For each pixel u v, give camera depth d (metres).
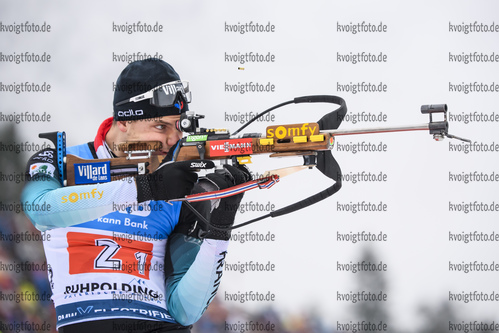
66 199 7.29
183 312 8.16
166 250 8.38
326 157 7.25
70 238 7.86
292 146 6.93
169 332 8.06
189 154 7.37
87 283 7.80
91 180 7.72
